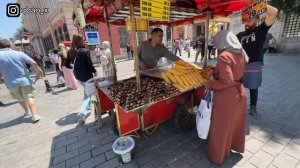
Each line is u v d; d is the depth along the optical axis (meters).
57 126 3.55
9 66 3.46
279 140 2.56
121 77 7.61
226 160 2.25
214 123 2.05
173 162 2.30
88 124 3.50
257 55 2.84
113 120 2.76
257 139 2.61
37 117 3.85
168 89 2.35
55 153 2.69
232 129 2.07
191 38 21.42
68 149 2.76
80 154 2.61
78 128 3.38
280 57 9.42
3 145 3.03
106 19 2.81
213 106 2.07
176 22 4.16
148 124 2.57
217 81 1.94
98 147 2.74
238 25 12.13
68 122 3.69
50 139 3.08
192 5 2.74
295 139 2.57
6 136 3.33
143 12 1.55
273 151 2.36
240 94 1.95
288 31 10.51
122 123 2.31
